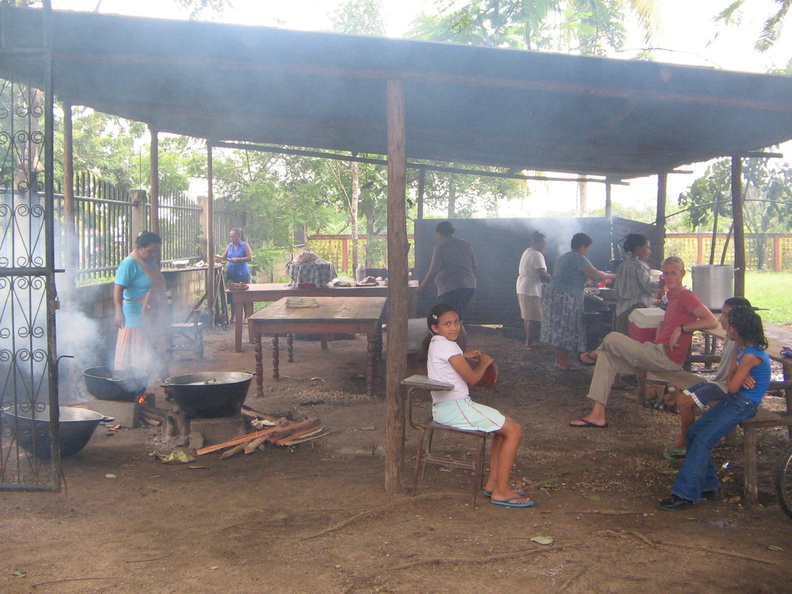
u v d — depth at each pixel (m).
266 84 6.04
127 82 6.26
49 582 3.41
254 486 4.88
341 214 25.20
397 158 4.71
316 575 3.47
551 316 9.26
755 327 4.39
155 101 7.20
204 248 13.87
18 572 3.52
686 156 9.10
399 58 4.58
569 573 3.50
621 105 5.96
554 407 7.44
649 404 7.43
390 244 4.71
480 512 4.36
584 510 4.41
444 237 9.91
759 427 4.57
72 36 4.51
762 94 5.16
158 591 3.31
